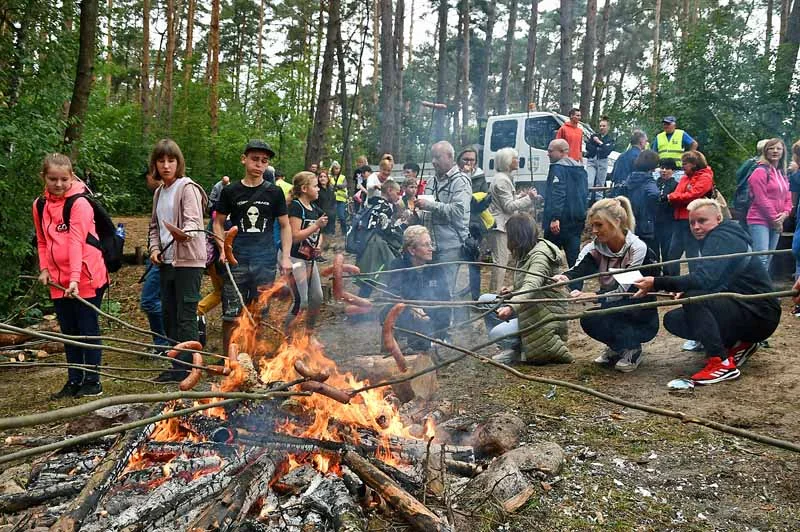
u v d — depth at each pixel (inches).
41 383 210.5
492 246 283.4
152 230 201.0
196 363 110.9
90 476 112.8
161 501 101.8
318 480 111.7
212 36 928.3
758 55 494.9
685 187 266.4
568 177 288.8
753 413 160.2
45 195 187.3
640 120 588.7
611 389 185.3
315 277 221.5
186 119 913.5
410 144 1089.4
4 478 125.4
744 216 304.8
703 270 183.5
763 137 478.3
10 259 282.5
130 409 145.5
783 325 251.9
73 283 180.1
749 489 124.0
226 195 207.0
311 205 247.1
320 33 792.9
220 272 211.5
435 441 141.4
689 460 136.3
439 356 215.0
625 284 187.0
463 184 246.1
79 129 323.9
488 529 108.3
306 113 1037.2
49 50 316.8
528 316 209.9
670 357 216.7
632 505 118.4
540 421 159.6
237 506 98.4
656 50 1116.5
